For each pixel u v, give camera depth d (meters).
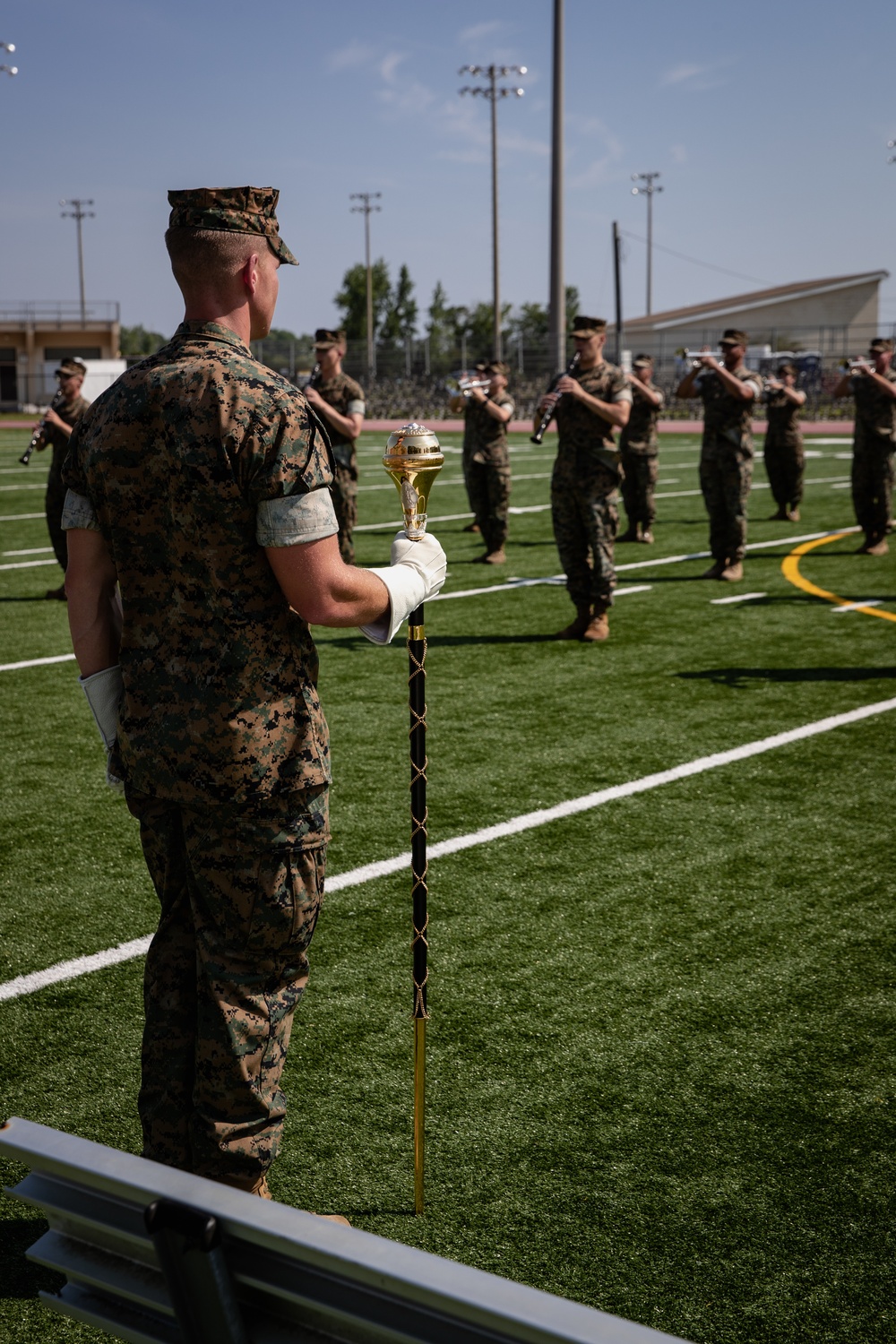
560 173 35.62
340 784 4.99
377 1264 1.17
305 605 1.89
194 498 1.85
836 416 39.59
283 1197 2.43
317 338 8.84
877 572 10.20
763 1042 3.01
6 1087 2.82
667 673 6.86
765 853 4.23
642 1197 2.43
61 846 4.35
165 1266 1.32
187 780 1.92
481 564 10.86
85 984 3.33
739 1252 2.27
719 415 9.55
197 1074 2.01
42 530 13.54
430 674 6.91
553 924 3.68
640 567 10.66
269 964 2.03
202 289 1.94
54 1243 1.50
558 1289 2.17
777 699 6.29
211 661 1.91
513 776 5.08
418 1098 2.32
